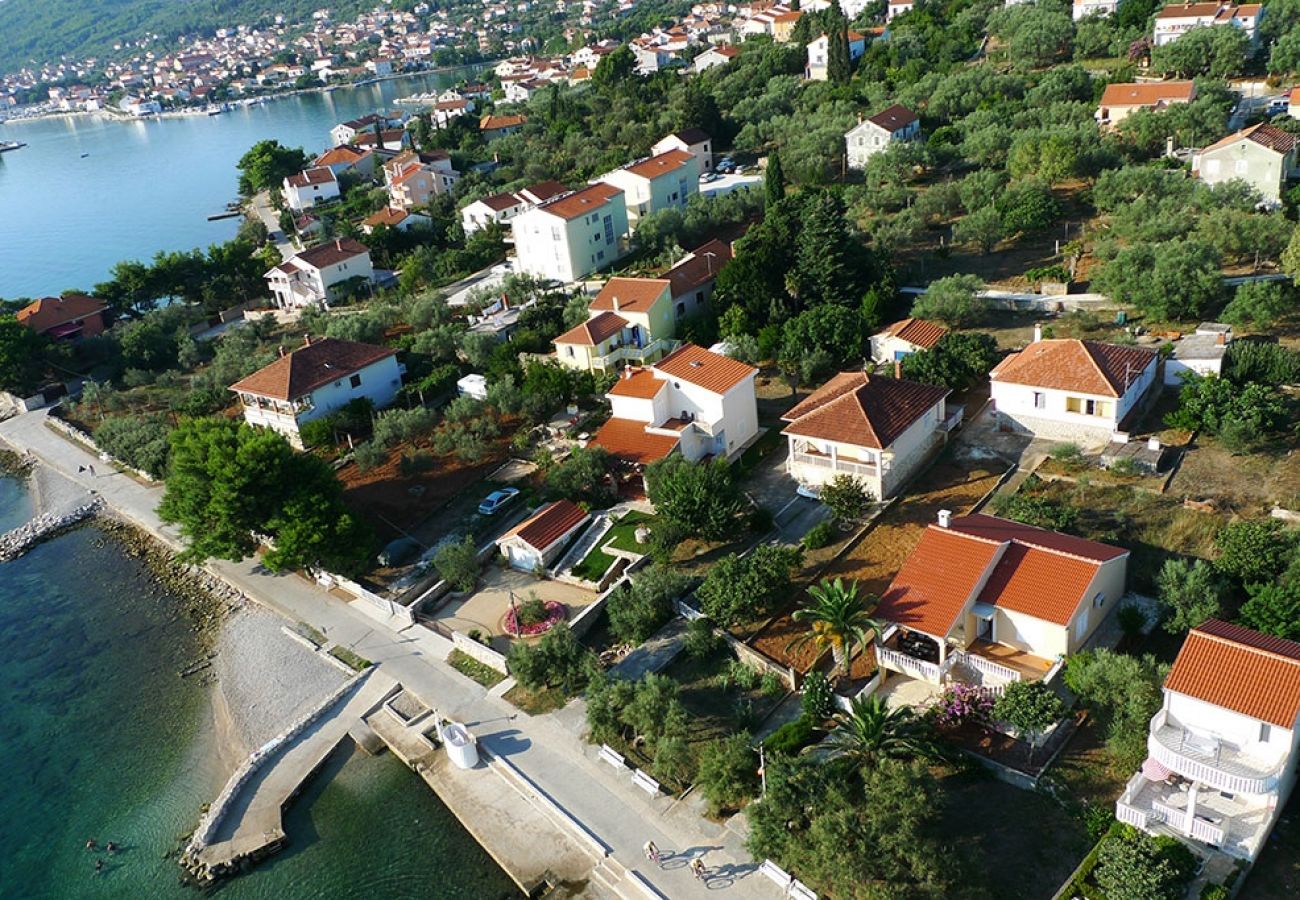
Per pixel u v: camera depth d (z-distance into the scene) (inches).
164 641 2263.8
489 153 6589.6
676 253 3841.0
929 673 1609.3
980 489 2140.7
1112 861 1231.5
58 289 5743.1
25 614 2452.0
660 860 1438.2
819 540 2065.7
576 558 2237.9
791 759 1450.5
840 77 5782.5
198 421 2418.8
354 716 1877.5
